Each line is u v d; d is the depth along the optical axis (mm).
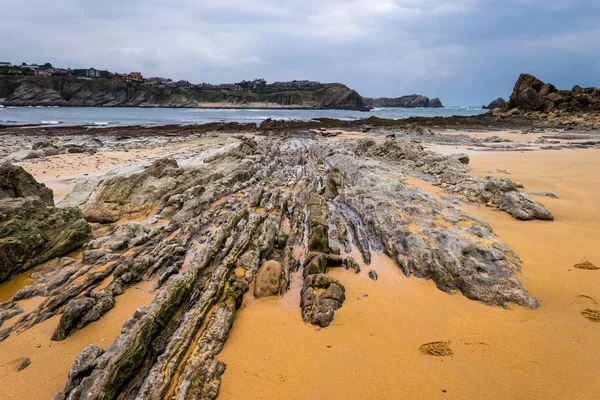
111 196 17094
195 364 6773
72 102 164875
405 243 11742
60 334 7984
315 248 11883
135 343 6789
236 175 21469
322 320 8219
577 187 18625
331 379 6621
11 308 9164
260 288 9609
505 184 16594
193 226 13984
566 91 79125
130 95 182625
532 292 9086
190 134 53562
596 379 6352
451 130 59688
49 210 12992
